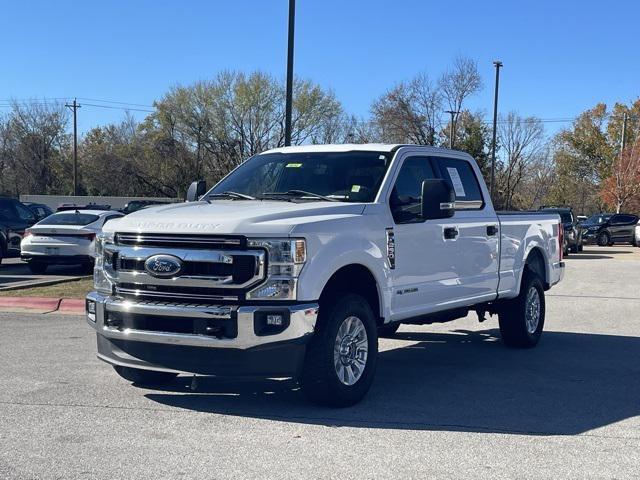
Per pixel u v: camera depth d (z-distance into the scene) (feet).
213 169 158.10
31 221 65.10
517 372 26.21
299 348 19.25
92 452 16.70
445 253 24.80
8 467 15.67
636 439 18.19
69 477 15.12
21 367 25.32
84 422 19.07
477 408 21.03
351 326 20.76
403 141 163.12
